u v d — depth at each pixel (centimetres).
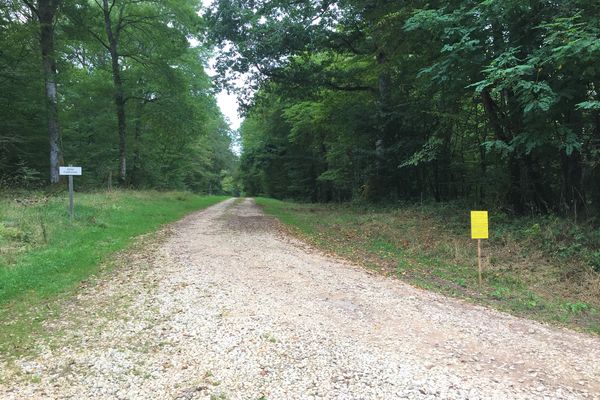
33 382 411
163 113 2642
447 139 1908
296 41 1834
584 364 450
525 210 1285
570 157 1130
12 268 805
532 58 899
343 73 2144
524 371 432
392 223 1535
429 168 2133
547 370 435
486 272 870
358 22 1880
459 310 631
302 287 738
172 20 2536
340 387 397
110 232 1255
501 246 1035
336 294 699
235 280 780
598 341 523
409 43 1503
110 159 3041
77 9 2202
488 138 1625
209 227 1608
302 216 2102
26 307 633
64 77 2200
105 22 2589
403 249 1155
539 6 974
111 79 2789
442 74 1116
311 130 3341
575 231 962
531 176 1243
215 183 8006
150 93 2919
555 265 870
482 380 411
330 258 1033
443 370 431
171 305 636
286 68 2072
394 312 612
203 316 588
